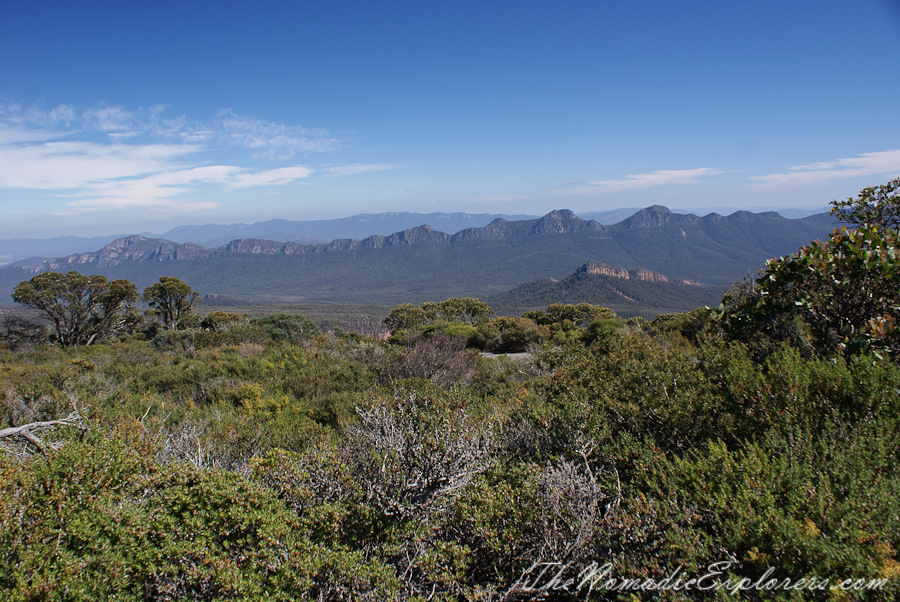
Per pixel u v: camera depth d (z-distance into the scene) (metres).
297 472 2.86
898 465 2.36
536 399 4.69
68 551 2.03
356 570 2.11
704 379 3.81
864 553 1.84
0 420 5.28
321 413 6.66
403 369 9.96
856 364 3.45
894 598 1.73
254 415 6.41
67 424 3.53
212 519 2.29
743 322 4.86
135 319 37.84
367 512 2.56
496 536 2.41
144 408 6.10
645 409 3.55
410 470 2.96
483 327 19.95
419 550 2.46
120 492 2.57
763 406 3.14
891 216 5.42
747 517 2.06
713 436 3.15
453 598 2.10
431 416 3.42
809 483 2.18
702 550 1.99
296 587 2.04
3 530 2.00
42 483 2.39
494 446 3.40
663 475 2.55
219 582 1.99
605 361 5.26
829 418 2.93
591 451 3.23
